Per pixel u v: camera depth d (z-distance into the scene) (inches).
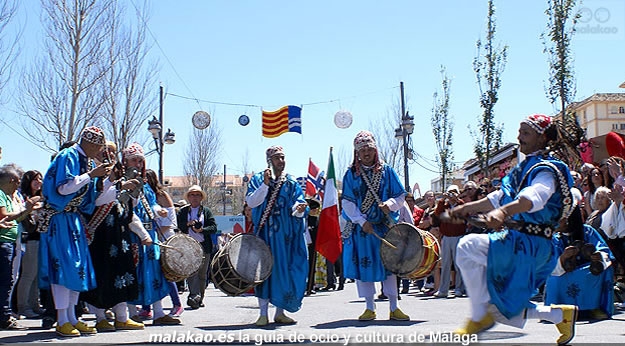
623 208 327.0
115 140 734.5
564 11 625.3
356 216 283.7
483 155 736.3
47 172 238.2
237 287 271.9
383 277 282.0
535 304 194.5
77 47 684.7
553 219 180.4
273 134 743.1
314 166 529.7
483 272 177.5
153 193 303.3
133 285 262.7
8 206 290.2
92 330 247.1
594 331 241.4
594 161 445.1
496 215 166.2
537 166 179.5
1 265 279.1
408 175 835.4
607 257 291.0
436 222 438.3
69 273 235.5
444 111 962.1
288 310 283.1
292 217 289.1
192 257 294.7
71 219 241.8
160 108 781.3
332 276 574.9
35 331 266.1
